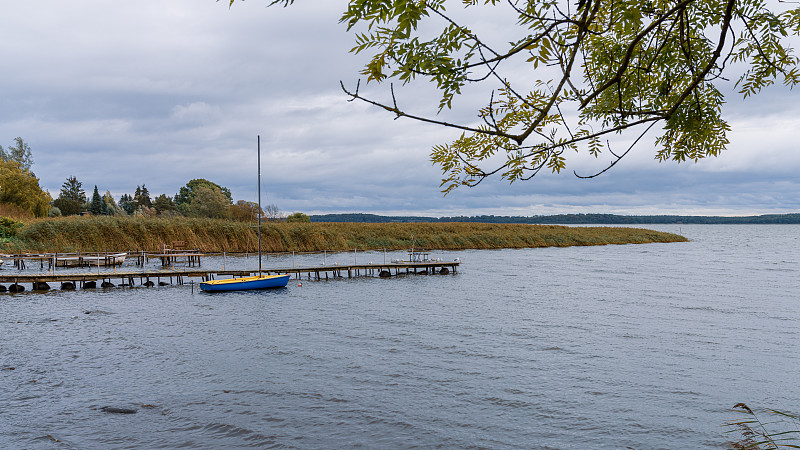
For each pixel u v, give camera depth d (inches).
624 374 721.0
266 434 528.4
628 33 122.6
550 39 99.3
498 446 508.1
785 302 1277.1
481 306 1234.0
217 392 645.3
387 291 1486.2
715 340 908.0
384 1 90.7
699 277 1776.6
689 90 116.6
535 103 120.3
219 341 890.1
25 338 896.3
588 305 1243.2
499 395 639.8
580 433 536.1
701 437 526.3
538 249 3127.5
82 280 1508.4
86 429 539.2
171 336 925.2
